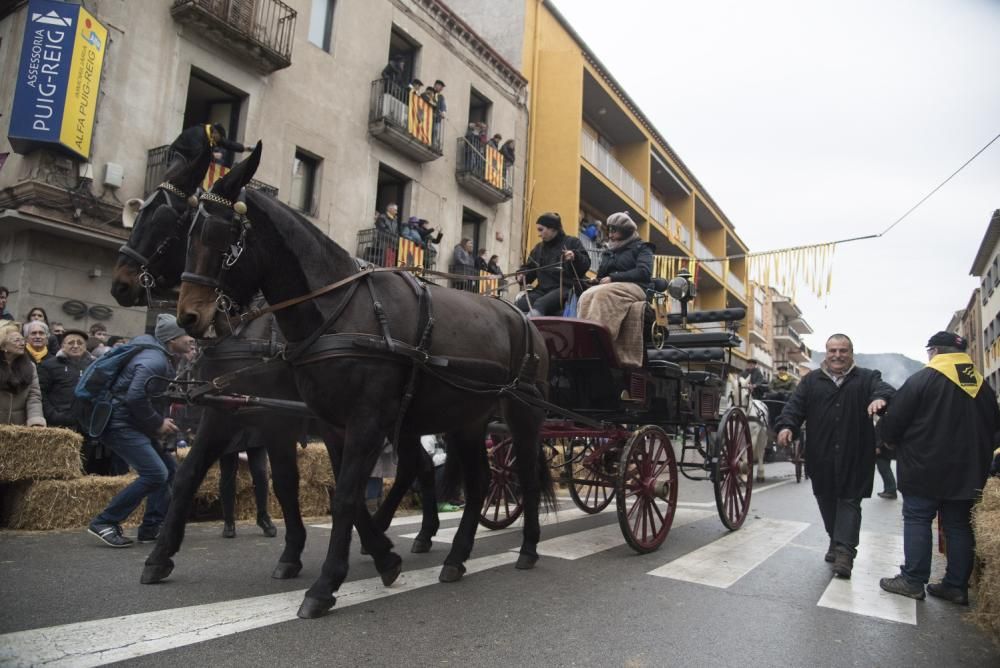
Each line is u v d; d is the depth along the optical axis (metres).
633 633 3.36
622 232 6.30
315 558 4.73
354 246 13.58
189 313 3.24
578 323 5.18
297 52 12.59
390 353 3.54
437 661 2.87
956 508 4.32
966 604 4.21
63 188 9.05
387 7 14.57
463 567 4.30
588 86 20.83
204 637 2.96
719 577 4.60
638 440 5.30
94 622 3.08
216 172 11.04
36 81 8.88
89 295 9.75
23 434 5.30
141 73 10.10
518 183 18.34
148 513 5.04
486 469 4.64
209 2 10.77
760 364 40.59
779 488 11.34
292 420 4.20
